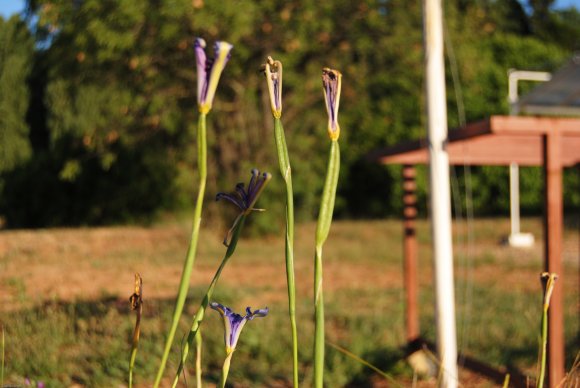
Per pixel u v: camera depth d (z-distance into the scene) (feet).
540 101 33.81
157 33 43.96
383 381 18.51
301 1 44.80
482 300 27.86
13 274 34.17
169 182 62.18
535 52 64.39
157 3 42.75
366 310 26.16
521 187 66.54
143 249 45.32
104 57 43.78
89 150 53.78
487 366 16.58
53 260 39.96
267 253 44.42
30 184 65.31
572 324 22.56
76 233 52.95
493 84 63.67
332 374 18.11
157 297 27.96
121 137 53.21
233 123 49.44
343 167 68.13
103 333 20.85
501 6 71.51
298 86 47.98
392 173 67.56
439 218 16.63
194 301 26.55
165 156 54.39
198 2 41.65
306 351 19.74
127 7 42.01
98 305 24.11
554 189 14.58
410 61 48.96
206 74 4.64
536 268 38.58
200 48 4.63
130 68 46.06
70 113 60.18
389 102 62.75
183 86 48.14
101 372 17.29
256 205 49.49
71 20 45.96
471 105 63.77
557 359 14.48
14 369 17.24
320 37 46.57
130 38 42.96
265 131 50.19
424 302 28.09
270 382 17.84
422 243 50.19
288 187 5.20
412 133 64.95
